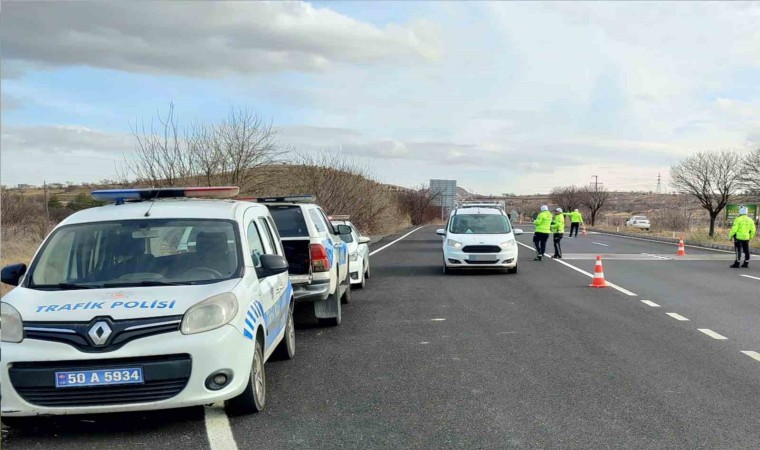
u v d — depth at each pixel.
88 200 24.52
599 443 5.13
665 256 25.45
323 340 9.27
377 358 8.12
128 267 6.08
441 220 87.06
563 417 5.77
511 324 10.41
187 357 5.25
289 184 29.78
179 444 5.16
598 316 11.14
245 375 5.57
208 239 6.36
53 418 5.82
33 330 5.18
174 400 5.22
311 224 9.66
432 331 9.86
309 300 9.48
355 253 14.39
